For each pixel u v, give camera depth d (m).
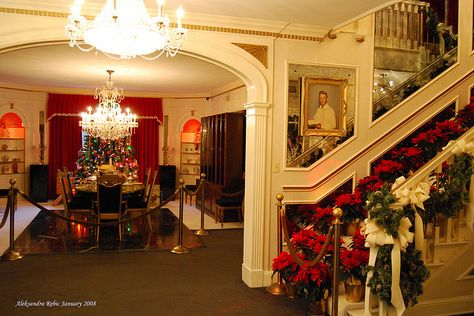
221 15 4.15
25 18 3.77
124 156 9.36
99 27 2.68
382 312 3.07
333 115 4.72
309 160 4.66
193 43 4.20
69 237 6.51
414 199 3.04
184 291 4.31
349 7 3.85
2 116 9.74
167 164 11.13
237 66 4.35
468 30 5.30
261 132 4.44
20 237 6.43
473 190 3.35
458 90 5.25
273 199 4.54
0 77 8.75
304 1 3.71
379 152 4.91
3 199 9.79
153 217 8.37
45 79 8.94
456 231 3.52
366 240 3.03
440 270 3.46
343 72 4.75
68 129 10.47
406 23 5.09
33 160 10.28
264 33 4.43
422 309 3.43
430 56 5.20
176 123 11.15
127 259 5.45
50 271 4.88
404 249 2.97
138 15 2.75
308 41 4.59
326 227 4.25
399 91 5.05
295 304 3.99
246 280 4.56
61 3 3.80
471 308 3.57
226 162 8.05
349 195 4.35
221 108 9.83
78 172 9.06
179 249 5.83
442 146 4.61
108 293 4.21
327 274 3.41
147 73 7.84
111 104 8.35
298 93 4.59
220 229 7.38
